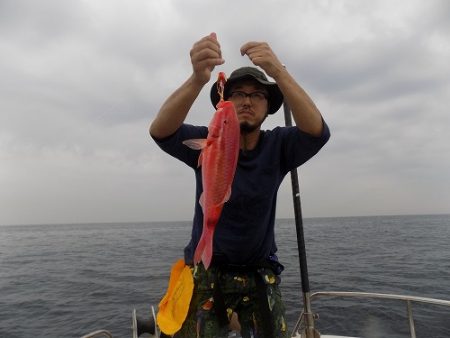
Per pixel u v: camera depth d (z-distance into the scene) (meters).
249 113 2.44
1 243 56.69
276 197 2.69
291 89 2.12
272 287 2.59
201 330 2.45
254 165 2.48
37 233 106.19
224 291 2.53
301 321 3.91
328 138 2.36
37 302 13.68
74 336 9.57
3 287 17.08
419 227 79.88
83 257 30.78
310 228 83.50
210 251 1.86
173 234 78.94
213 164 1.97
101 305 12.85
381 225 96.94
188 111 2.28
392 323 8.75
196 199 2.65
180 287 2.52
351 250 30.86
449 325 8.44
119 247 42.03
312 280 16.03
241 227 2.48
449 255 25.78
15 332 10.02
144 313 11.51
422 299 3.69
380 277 16.81
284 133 2.59
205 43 2.04
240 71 2.44
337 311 9.88
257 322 2.53
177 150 2.51
